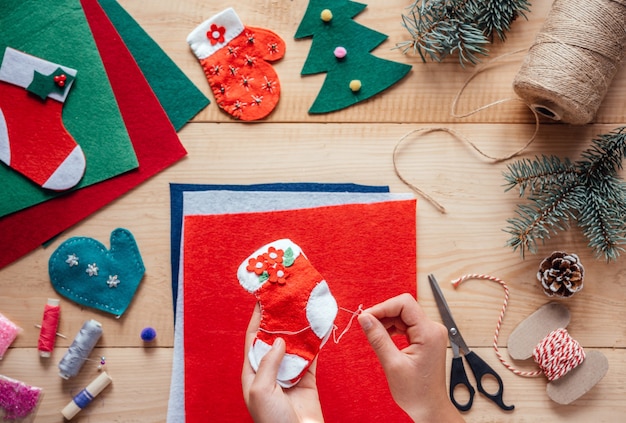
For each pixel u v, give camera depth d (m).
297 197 1.00
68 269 0.99
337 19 1.01
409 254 0.99
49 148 0.98
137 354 0.99
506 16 0.95
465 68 1.01
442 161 1.01
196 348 0.98
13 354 0.99
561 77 0.88
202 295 0.99
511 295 1.00
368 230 1.00
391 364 0.82
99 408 0.99
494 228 1.01
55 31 0.99
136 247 1.00
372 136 1.01
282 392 0.77
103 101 0.99
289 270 0.82
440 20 0.94
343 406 0.99
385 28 1.01
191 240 0.99
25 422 0.98
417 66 1.01
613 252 0.92
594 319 1.00
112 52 1.00
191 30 1.01
